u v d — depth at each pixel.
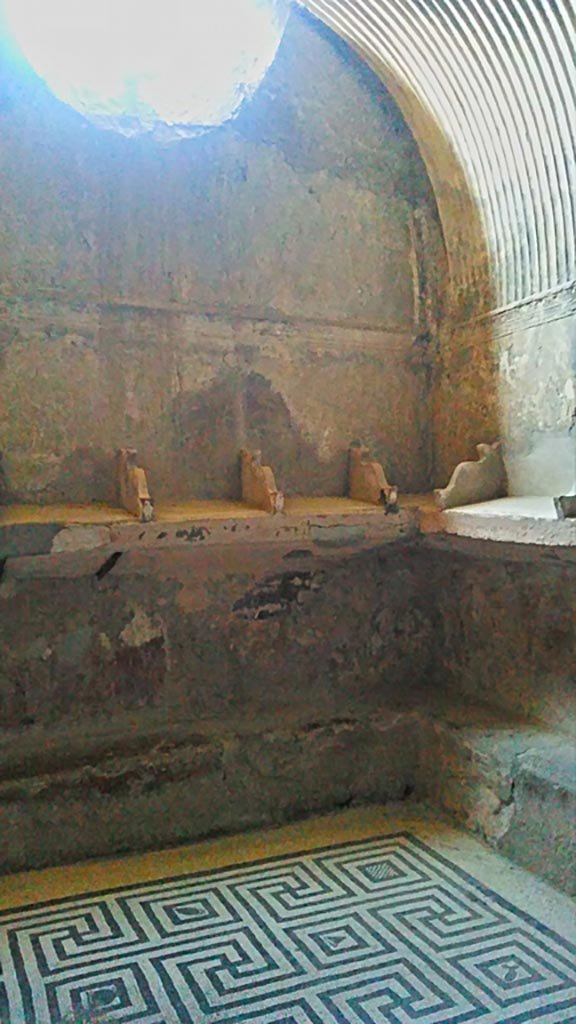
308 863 2.76
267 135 3.28
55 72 2.96
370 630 3.51
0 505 2.82
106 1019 1.97
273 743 3.07
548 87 2.71
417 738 3.26
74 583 3.01
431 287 3.57
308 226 3.36
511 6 2.59
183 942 2.29
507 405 3.18
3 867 2.70
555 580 2.97
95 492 3.01
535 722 3.08
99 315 3.02
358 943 2.27
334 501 3.23
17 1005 2.03
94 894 2.57
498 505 2.93
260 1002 2.03
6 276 2.88
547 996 2.03
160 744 2.95
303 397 3.36
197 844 2.92
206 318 3.18
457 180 3.31
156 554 2.97
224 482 3.21
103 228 3.02
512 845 2.74
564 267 2.88
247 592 3.28
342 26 3.17
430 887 2.57
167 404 3.12
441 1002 2.02
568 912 2.41
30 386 2.92
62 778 2.77
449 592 3.53
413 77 3.18
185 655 3.19
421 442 3.58
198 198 3.17
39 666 2.97
